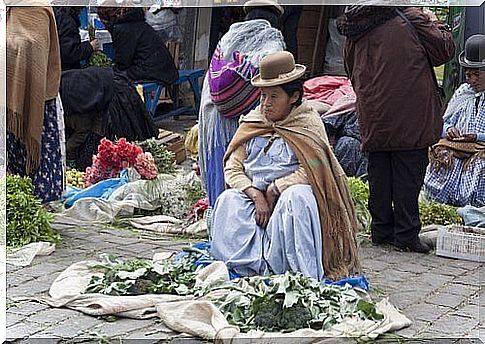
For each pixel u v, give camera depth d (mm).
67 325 5113
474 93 8289
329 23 13570
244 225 5922
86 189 8570
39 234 7062
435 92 7258
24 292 5727
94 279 5742
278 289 5086
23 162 7480
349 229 5926
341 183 5953
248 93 6512
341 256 5902
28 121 7238
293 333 4840
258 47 6531
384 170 7277
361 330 4965
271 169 5953
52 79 7469
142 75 12578
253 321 5051
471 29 9656
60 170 7746
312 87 10102
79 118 10383
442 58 7168
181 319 5051
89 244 7219
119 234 7637
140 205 8375
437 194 8242
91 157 10391
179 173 9695
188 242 7469
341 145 9109
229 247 5914
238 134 6141
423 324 5289
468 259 6941
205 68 14164
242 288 5461
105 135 10469
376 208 7344
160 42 12758
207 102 6797
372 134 7164
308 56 13672
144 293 5586
